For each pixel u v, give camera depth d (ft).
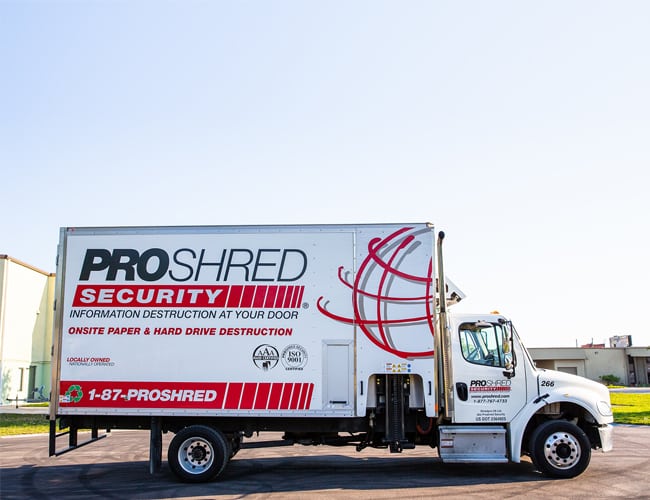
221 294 33.35
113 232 34.12
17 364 118.11
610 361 202.28
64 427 33.78
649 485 31.04
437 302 34.14
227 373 32.78
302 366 32.65
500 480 32.63
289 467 37.37
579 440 33.04
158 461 33.17
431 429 34.50
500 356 34.17
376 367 32.53
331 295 33.14
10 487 31.86
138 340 33.19
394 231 33.58
